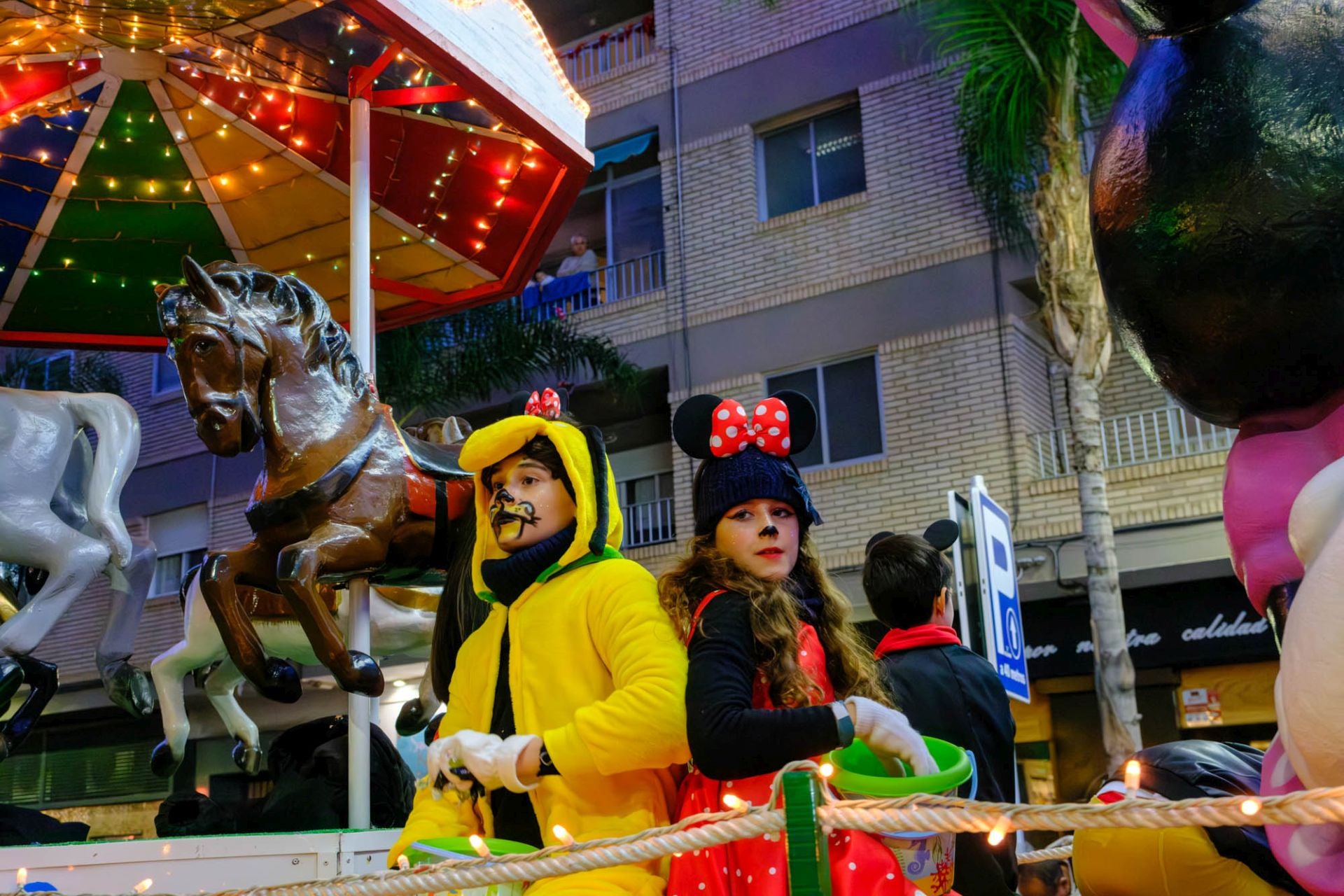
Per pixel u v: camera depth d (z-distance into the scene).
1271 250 2.03
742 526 2.56
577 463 2.68
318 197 6.61
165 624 17.41
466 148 6.33
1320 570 1.84
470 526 4.11
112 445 5.86
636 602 2.52
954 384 13.43
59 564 5.60
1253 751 2.86
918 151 14.34
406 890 2.10
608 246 17.20
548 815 2.48
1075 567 12.23
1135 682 12.27
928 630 3.52
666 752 2.34
